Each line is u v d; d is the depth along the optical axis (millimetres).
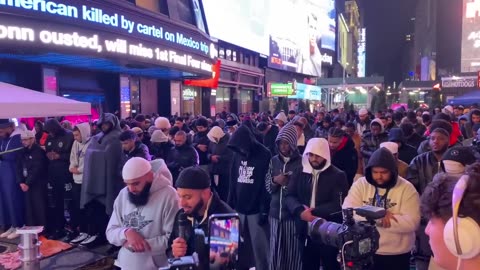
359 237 2059
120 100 15953
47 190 6523
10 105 4250
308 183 3738
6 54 9891
